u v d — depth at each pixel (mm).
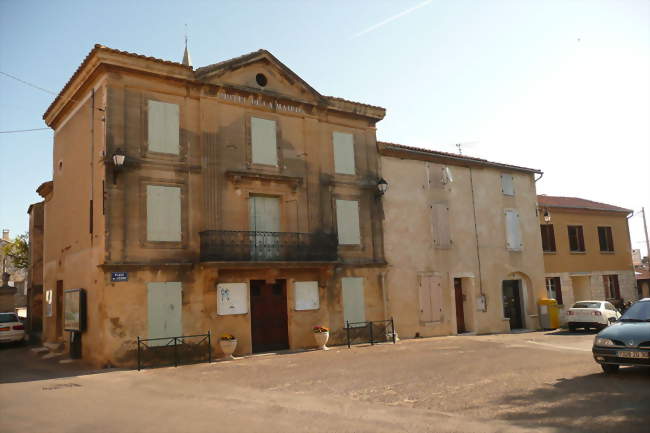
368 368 12148
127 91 14930
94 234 14750
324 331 16906
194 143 15875
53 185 19766
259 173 16844
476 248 22953
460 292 22547
